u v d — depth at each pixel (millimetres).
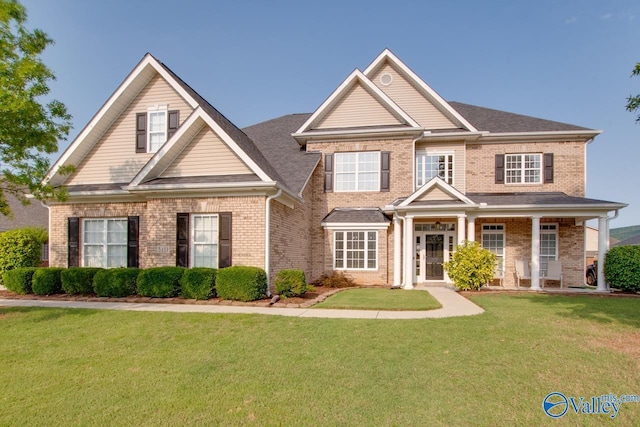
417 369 5680
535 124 18906
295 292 11883
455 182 18203
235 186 12250
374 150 17891
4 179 11008
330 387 5062
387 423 4152
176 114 15281
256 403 4621
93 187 15055
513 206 15391
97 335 7695
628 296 13227
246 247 12570
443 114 18750
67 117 11086
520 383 5168
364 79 17875
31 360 6238
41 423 4203
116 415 4359
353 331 7797
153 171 13438
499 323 8438
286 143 20016
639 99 8445
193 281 11680
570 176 18031
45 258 26062
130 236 14391
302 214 16500
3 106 9219
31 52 10344
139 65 14977
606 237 15102
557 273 16344
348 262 17406
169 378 5414
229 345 6938
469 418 4262
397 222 16375
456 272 14164
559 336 7363
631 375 5414
